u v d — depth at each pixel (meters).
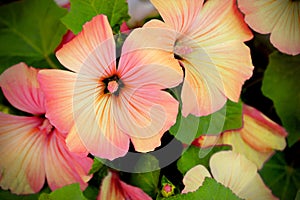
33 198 0.26
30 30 0.24
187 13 0.26
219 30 0.27
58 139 0.25
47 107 0.24
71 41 0.24
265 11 0.27
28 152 0.25
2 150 0.25
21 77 0.24
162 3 0.25
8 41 0.24
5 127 0.25
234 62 0.27
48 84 0.24
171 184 0.27
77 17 0.24
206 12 0.26
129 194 0.27
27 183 0.26
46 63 0.24
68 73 0.24
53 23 0.24
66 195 0.26
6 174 0.25
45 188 0.26
